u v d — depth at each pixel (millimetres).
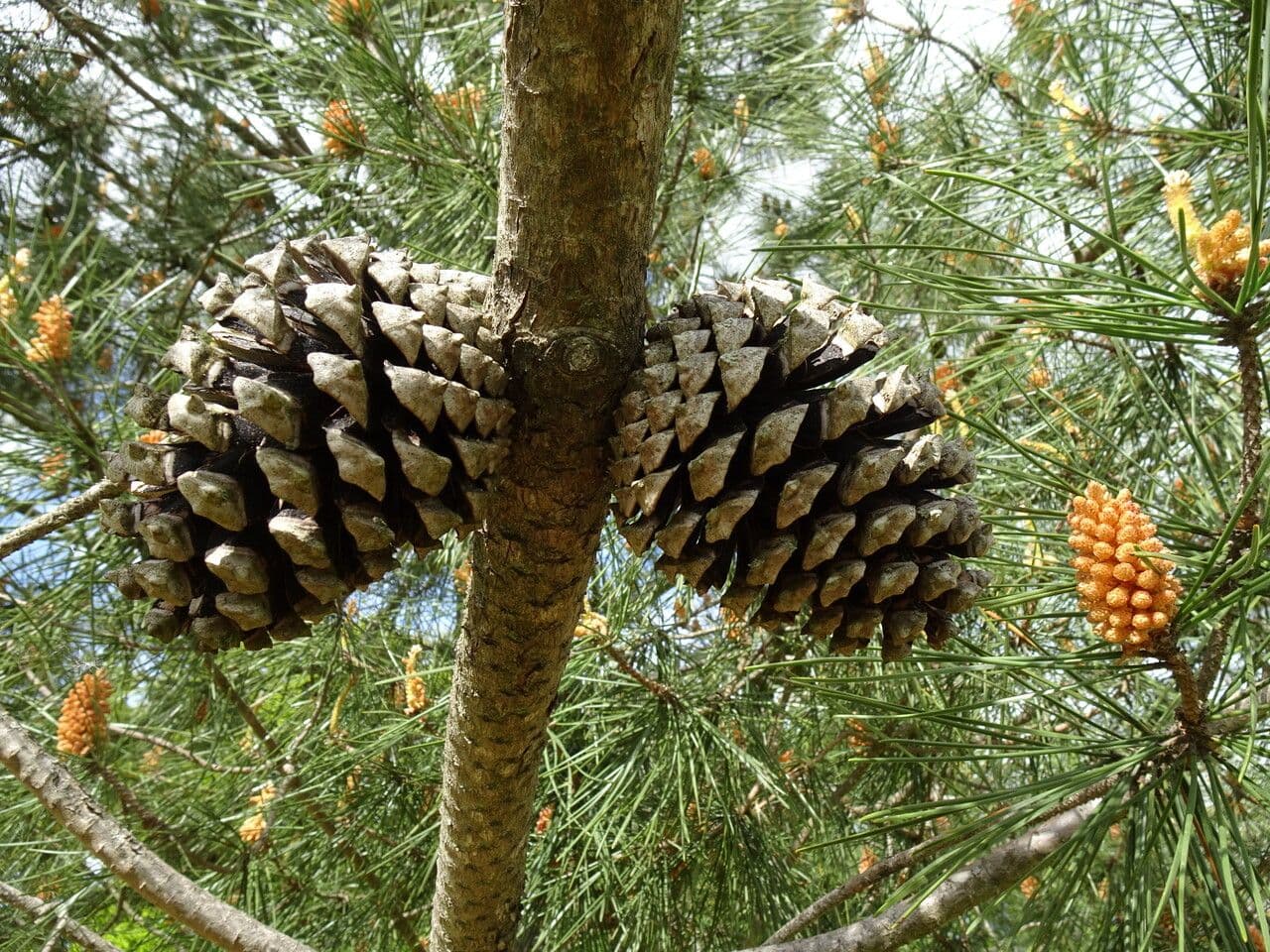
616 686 645
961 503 324
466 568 696
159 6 1074
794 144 1017
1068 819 420
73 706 733
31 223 1079
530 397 319
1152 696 511
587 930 682
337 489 291
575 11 277
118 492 519
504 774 381
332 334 295
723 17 866
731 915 702
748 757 586
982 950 852
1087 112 661
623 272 316
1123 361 511
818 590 323
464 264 651
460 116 772
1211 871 350
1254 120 315
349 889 795
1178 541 414
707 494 301
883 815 358
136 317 922
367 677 787
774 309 318
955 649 468
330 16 768
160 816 769
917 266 794
